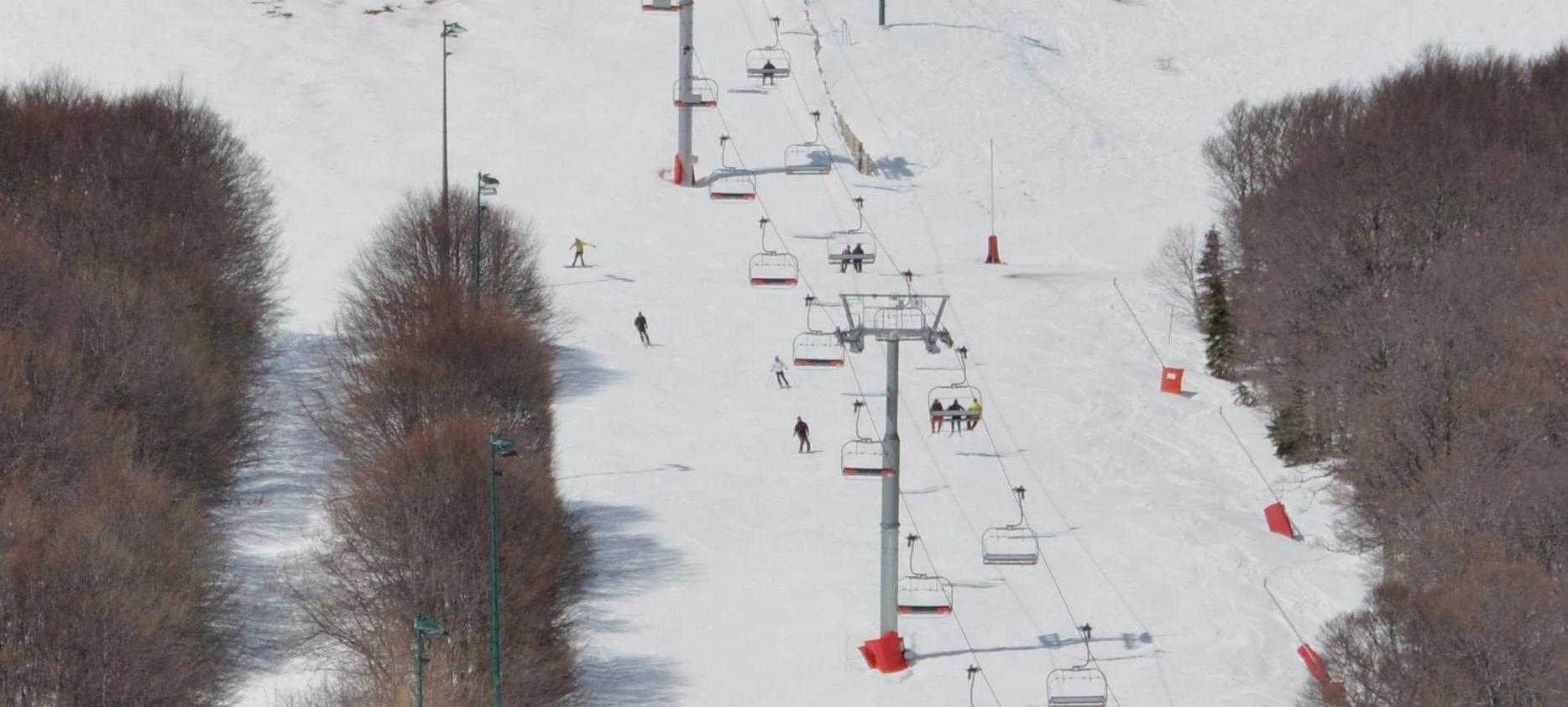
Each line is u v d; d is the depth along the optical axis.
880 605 126.38
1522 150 182.75
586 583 128.00
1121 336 181.75
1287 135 199.75
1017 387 169.12
